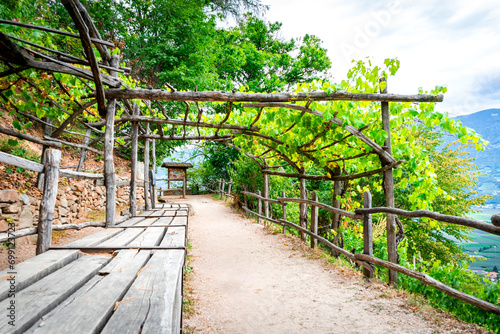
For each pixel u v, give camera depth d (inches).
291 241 256.8
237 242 260.8
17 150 246.5
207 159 665.6
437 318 114.9
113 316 49.9
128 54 450.3
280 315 121.9
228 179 690.8
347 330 108.0
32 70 135.7
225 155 601.3
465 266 156.9
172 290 63.2
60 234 212.5
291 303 133.4
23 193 207.6
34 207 198.7
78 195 266.4
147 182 275.9
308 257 207.5
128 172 460.1
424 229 497.7
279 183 395.2
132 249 102.1
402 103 158.7
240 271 181.9
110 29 436.5
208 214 430.6
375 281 159.0
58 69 124.5
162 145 532.7
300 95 158.2
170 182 775.1
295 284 157.2
